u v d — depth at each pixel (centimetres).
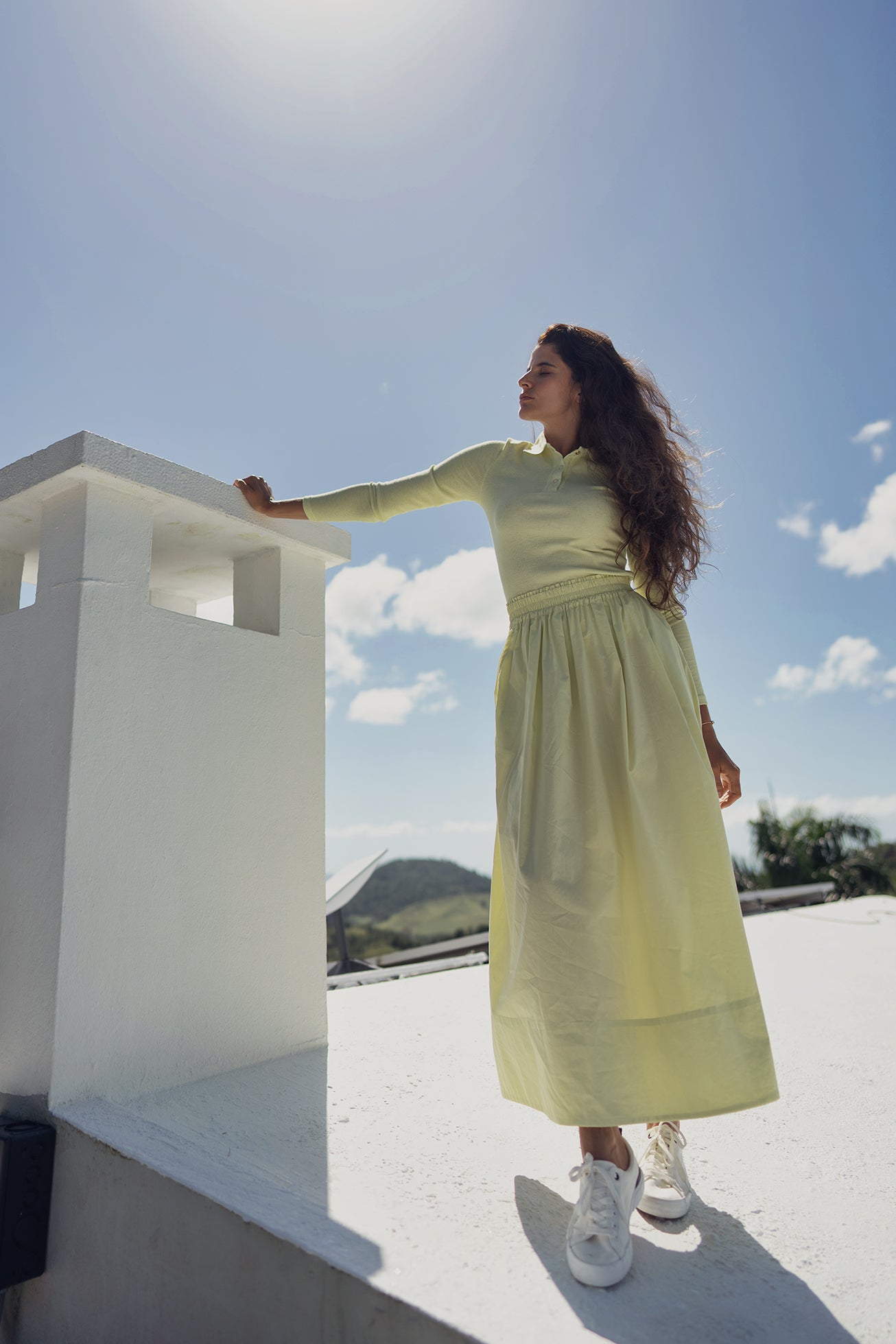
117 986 160
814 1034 221
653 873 115
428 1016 238
